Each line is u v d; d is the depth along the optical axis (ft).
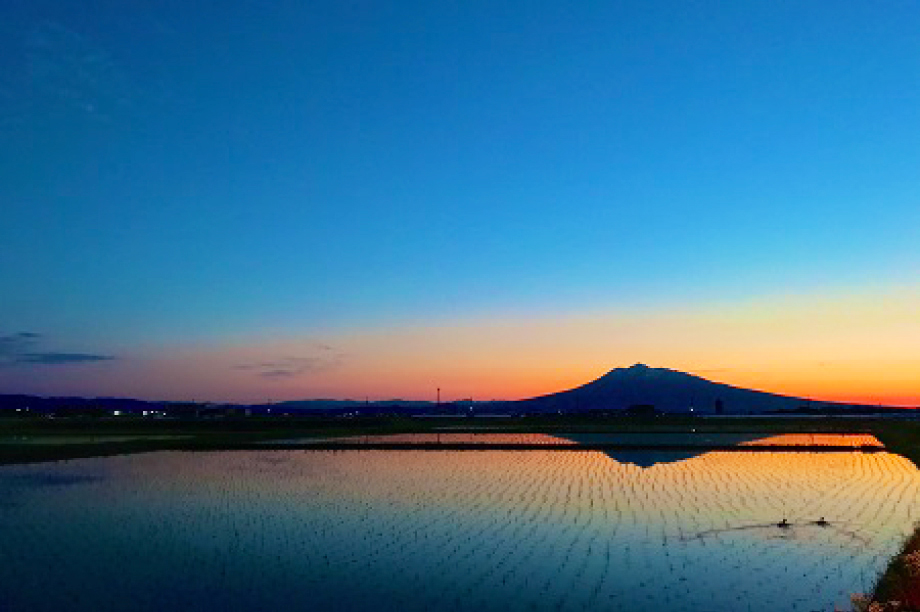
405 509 98.99
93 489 118.62
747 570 65.57
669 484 123.95
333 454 184.55
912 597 51.96
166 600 56.95
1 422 351.67
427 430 300.81
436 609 54.75
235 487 121.08
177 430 291.17
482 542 77.77
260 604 55.93
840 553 71.92
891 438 233.55
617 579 62.80
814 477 133.39
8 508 99.86
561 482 127.44
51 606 55.47
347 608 55.01
